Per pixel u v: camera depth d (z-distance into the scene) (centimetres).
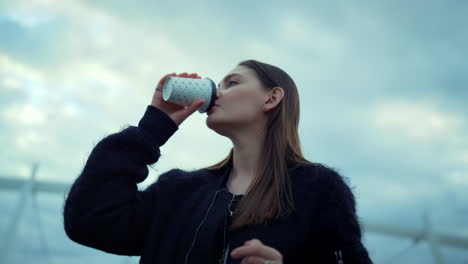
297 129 143
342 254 100
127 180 115
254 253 73
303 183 114
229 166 139
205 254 103
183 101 129
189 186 128
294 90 150
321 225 107
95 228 107
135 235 117
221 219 108
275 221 105
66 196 116
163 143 124
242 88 136
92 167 112
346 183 117
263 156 128
